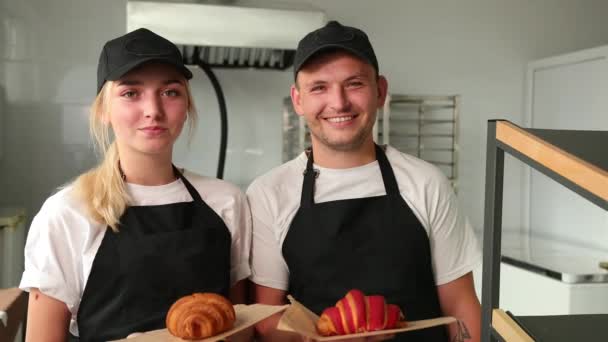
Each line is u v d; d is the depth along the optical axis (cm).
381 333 80
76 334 105
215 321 83
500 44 251
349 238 108
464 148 251
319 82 104
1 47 208
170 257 99
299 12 187
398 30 241
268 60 219
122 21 216
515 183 258
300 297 110
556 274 179
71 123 215
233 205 108
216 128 227
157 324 96
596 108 217
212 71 222
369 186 111
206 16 181
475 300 113
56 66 213
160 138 96
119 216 99
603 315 72
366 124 105
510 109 254
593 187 48
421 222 109
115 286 97
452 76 247
